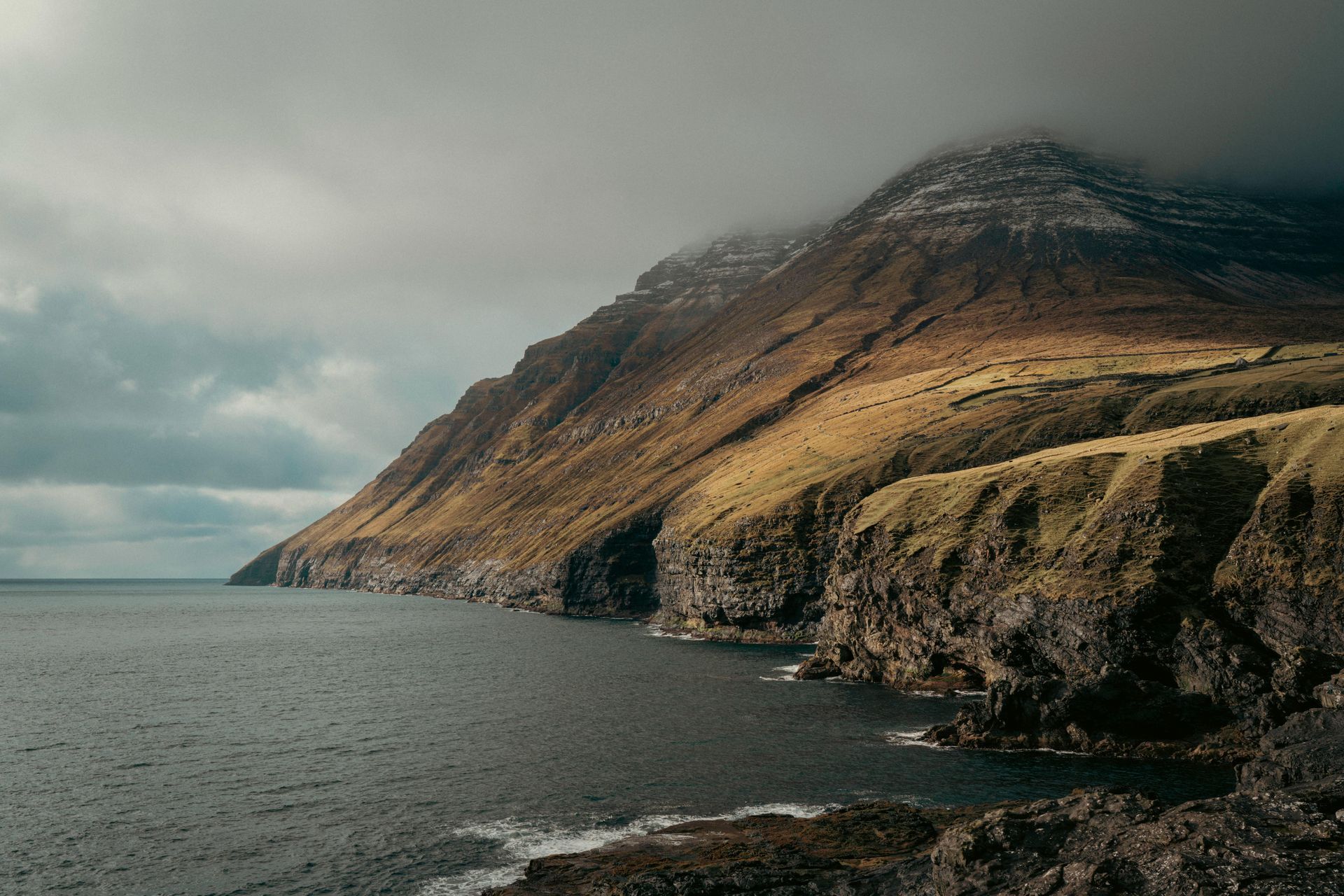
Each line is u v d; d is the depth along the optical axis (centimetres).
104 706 12031
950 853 4084
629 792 7244
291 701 12275
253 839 6372
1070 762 7706
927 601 12156
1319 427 10650
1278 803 3666
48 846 6288
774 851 5266
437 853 6000
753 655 16825
